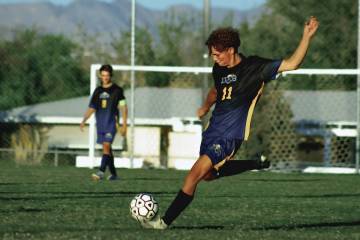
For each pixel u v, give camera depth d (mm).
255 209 23078
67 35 85188
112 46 84875
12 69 73500
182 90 71750
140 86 79375
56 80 79438
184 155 61062
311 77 72750
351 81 71188
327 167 47375
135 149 67188
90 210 21750
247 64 17000
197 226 18484
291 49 74875
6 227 17469
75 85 80812
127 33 85625
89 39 85750
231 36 16969
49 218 19547
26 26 74375
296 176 41969
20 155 52156
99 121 35938
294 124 65250
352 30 70500
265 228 18234
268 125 58656
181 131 63281
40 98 78312
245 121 16922
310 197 28438
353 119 67688
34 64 76312
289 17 76312
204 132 17125
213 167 16828
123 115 36125
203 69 47156
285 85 59844
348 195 29703
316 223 19625
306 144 73562
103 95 36000
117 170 44812
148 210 17312
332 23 71000
